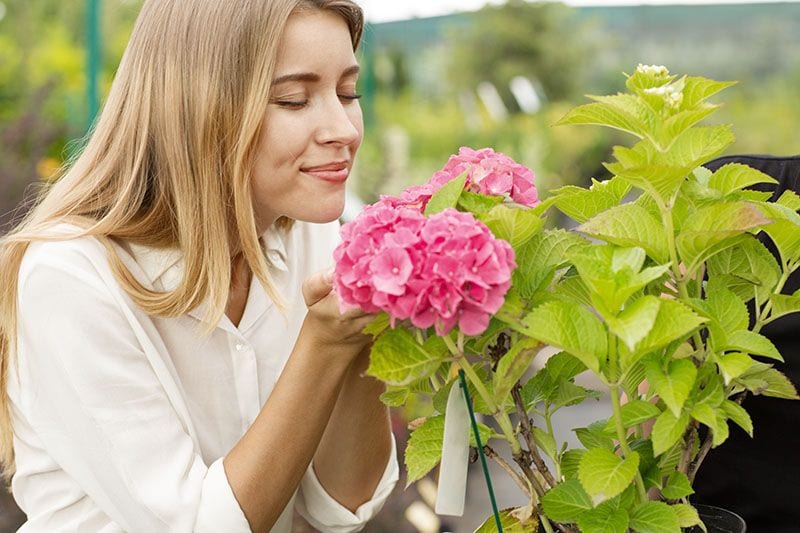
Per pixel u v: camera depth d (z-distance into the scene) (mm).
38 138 6664
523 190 1469
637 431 1413
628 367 1260
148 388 1730
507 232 1302
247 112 1668
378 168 8250
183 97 1723
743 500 1702
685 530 1383
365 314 1561
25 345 1736
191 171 1741
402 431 3570
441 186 1409
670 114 1289
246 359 1896
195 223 1752
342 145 1718
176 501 1673
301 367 1657
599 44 10227
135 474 1690
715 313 1317
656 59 10180
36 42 7863
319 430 1698
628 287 1223
